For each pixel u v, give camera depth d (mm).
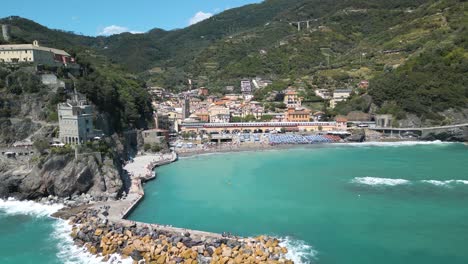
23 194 120750
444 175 144125
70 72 180125
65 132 133125
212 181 142250
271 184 136750
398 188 128500
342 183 135750
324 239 90188
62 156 121000
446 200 115438
